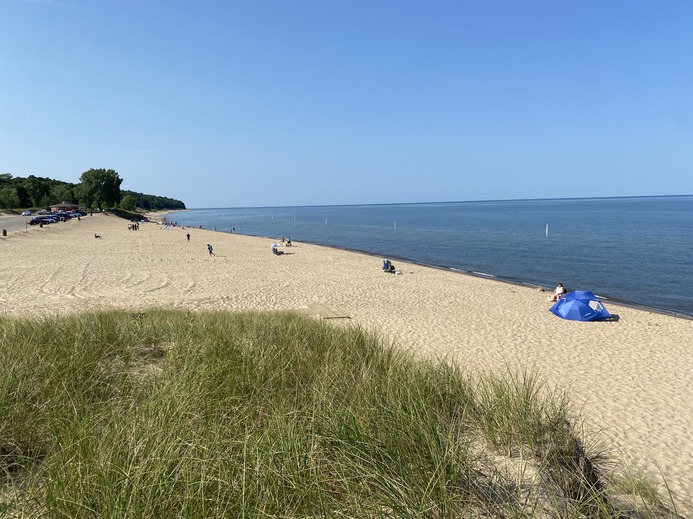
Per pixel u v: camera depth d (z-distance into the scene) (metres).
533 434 3.77
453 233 62.06
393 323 13.66
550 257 34.12
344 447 2.90
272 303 16.64
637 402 7.57
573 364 9.87
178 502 2.20
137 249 35.84
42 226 52.34
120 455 2.52
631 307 17.83
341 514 2.22
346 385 4.24
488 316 15.00
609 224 70.50
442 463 2.70
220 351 5.39
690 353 10.92
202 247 39.75
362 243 50.66
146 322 8.55
